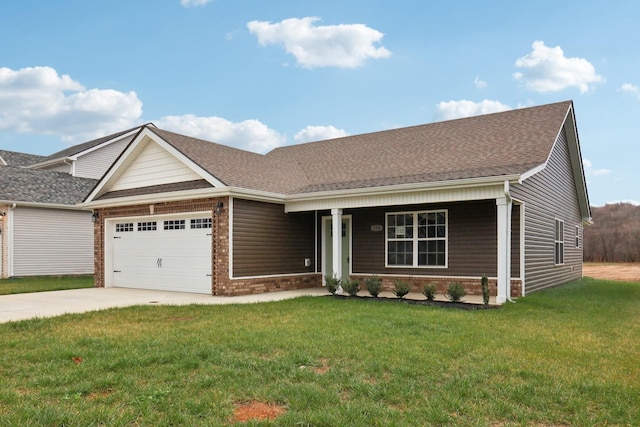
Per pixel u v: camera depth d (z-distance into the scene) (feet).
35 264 66.13
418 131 56.34
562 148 54.85
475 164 41.16
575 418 12.82
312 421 12.37
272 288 44.19
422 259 44.39
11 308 32.99
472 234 41.68
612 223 132.67
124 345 20.79
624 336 23.40
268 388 14.99
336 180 47.57
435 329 24.26
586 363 18.02
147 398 13.88
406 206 45.47
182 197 42.70
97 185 51.57
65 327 25.44
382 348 19.86
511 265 39.50
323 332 23.27
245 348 20.04
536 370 16.98
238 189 39.68
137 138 47.78
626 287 53.01
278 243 45.29
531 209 41.98
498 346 20.61
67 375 16.26
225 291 40.19
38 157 108.58
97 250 51.98
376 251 47.16
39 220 66.85
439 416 12.62
